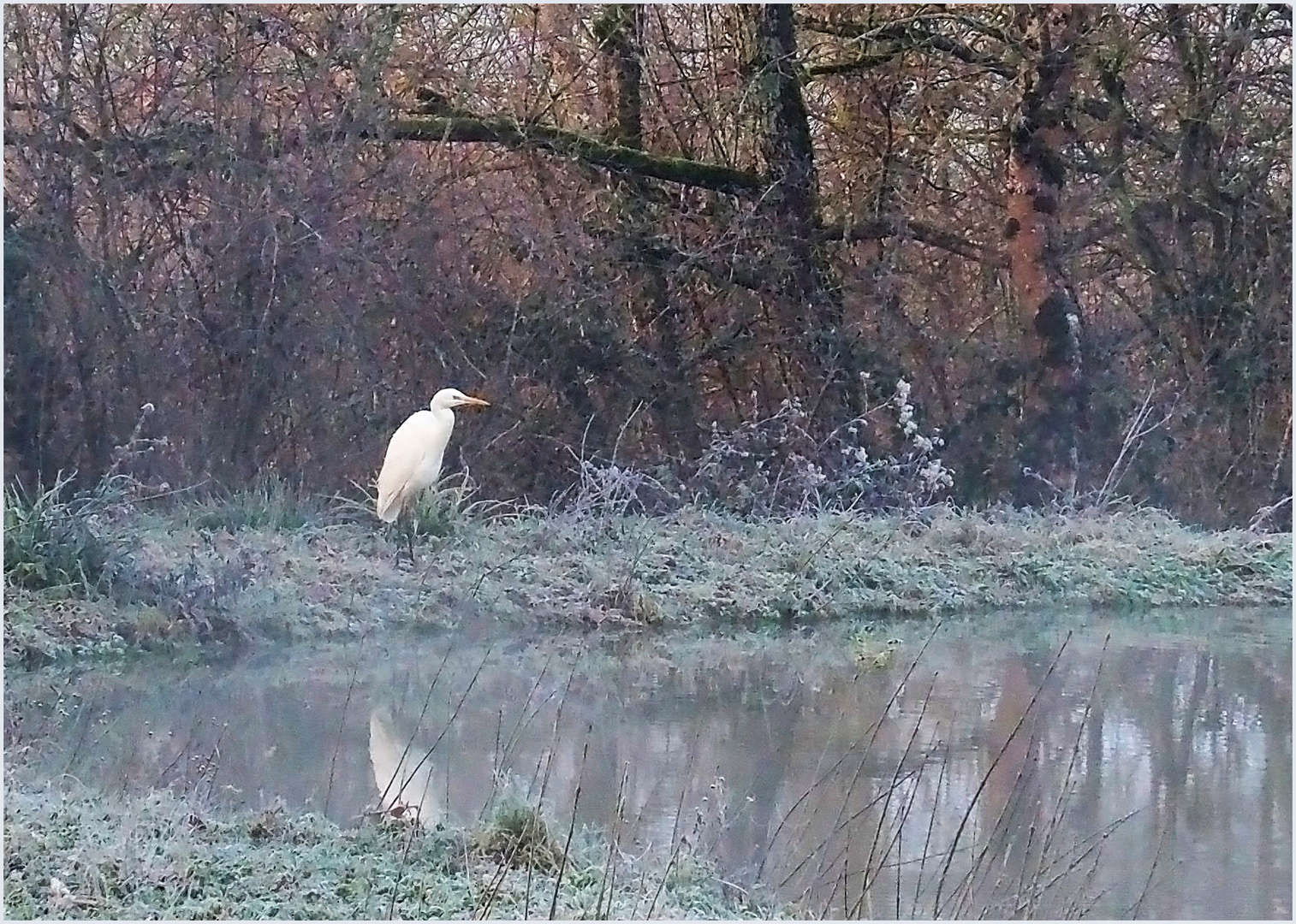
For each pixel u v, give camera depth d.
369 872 7.65
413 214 22.22
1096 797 9.81
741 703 12.39
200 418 20.56
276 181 21.03
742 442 22.48
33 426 19.89
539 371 22.91
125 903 7.12
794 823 9.08
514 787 9.30
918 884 7.93
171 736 10.92
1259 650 15.32
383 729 11.30
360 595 15.45
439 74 23.69
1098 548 19.52
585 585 16.41
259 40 21.67
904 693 12.90
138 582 14.46
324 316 21.39
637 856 8.34
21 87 20.47
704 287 24.08
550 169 23.91
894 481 21.95
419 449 16.88
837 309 24.30
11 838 7.68
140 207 20.94
